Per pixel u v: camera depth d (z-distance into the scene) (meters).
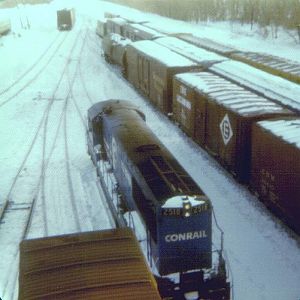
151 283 8.84
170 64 27.52
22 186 21.16
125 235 10.77
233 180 20.45
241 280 13.65
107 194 18.02
